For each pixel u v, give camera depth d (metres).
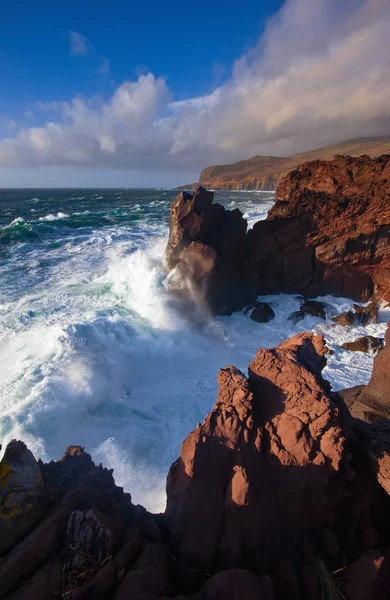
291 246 19.91
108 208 76.94
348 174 21.48
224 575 3.30
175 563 3.62
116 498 4.05
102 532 3.27
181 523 3.80
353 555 4.05
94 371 11.66
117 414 10.93
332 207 19.66
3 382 11.01
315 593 3.54
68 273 22.75
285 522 3.86
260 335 16.44
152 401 11.54
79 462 4.59
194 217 18.03
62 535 3.33
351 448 4.75
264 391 4.46
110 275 20.98
